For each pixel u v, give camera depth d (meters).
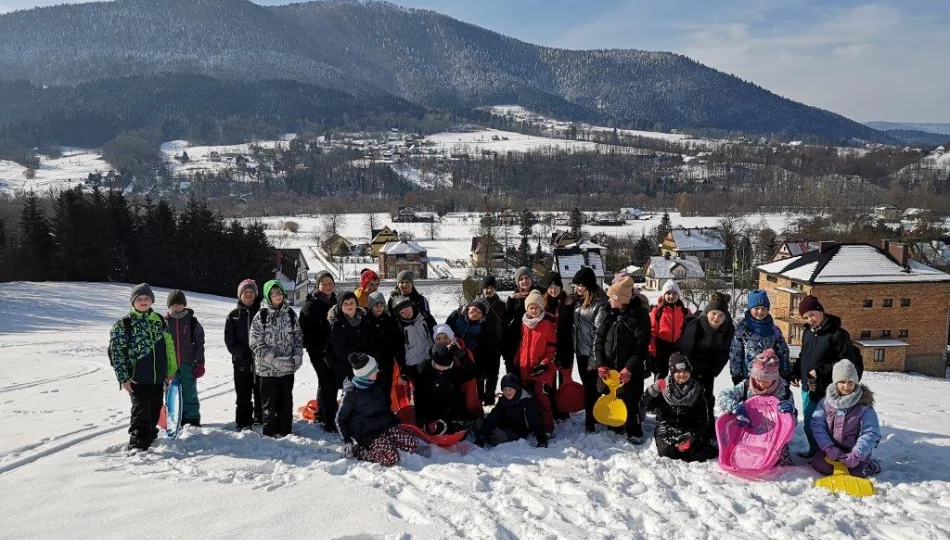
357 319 7.59
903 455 7.05
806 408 7.20
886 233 73.44
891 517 5.30
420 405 7.77
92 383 12.79
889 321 32.16
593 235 93.81
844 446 6.41
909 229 77.38
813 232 77.94
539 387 7.79
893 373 29.92
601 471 6.41
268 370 7.53
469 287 46.47
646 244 78.19
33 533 4.86
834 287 32.00
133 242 50.69
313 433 7.86
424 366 7.70
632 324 7.34
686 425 6.88
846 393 6.37
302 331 7.89
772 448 6.34
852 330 32.22
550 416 7.82
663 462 6.68
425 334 8.02
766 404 6.62
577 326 7.91
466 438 7.65
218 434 7.52
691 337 7.36
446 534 4.79
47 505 5.42
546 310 8.30
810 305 7.05
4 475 6.28
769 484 6.04
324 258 83.81
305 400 10.55
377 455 6.62
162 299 39.50
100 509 5.32
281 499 5.54
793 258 36.94
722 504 5.56
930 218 91.31
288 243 96.75
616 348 7.38
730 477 6.27
